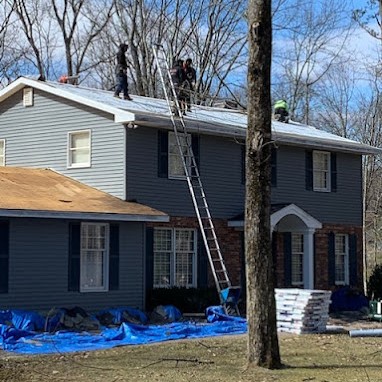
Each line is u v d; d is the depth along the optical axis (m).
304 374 13.87
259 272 14.32
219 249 24.98
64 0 42.72
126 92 27.55
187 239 26.33
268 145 14.44
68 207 22.12
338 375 13.84
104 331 19.80
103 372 14.21
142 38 43.03
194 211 26.41
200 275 26.36
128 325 19.44
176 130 25.16
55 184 24.70
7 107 27.94
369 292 31.00
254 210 14.38
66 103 26.28
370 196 49.44
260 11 14.41
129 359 15.76
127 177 24.52
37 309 21.81
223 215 27.27
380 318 25.14
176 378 13.54
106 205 23.36
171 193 25.75
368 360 15.75
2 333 18.59
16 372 14.20
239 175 27.95
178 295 24.70
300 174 30.19
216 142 27.27
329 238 31.22
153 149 25.38
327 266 31.03
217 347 17.59
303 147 30.31
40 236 22.03
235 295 23.81
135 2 43.00
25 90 27.34
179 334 19.73
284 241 29.42
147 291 24.55
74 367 14.77
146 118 24.30
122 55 27.66
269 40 14.52
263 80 14.46
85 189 24.88
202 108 30.58
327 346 18.06
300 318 20.91
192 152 26.20
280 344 18.42
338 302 28.83
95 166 25.34
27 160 27.23
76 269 22.81
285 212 27.56
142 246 24.59
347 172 32.41
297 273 30.00
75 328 20.92
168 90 34.09
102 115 25.27
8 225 21.34
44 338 18.56
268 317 14.34
